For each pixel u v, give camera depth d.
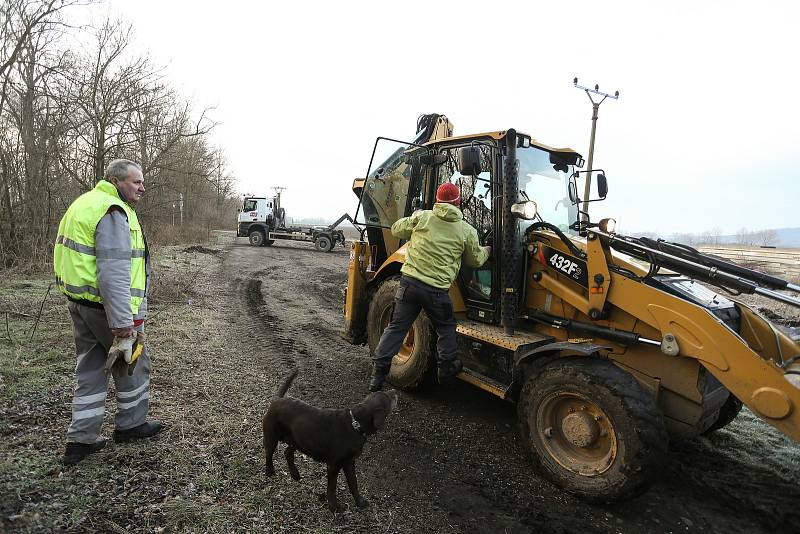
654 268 3.24
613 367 3.05
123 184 2.88
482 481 3.25
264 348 5.83
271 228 24.00
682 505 3.11
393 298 4.75
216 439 3.32
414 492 3.05
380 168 5.04
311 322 7.59
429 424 4.07
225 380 4.52
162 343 5.36
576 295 3.66
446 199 3.75
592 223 4.32
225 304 8.38
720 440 4.04
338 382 4.91
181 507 2.53
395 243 5.37
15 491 2.47
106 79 11.95
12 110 9.91
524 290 4.04
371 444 3.65
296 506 2.70
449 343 3.85
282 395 2.98
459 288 4.46
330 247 22.77
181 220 22.19
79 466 2.78
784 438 4.14
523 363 3.61
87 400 2.85
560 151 4.61
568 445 3.20
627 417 2.84
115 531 2.30
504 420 4.22
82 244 2.70
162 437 3.25
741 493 3.27
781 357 3.27
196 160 18.08
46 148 10.12
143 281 3.04
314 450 2.61
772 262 18.86
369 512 2.75
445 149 4.61
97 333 2.81
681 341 3.00
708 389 3.14
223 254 17.27
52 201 10.37
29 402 3.49
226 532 2.41
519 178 4.19
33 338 4.94
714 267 3.03
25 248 9.37
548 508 2.99
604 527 2.84
